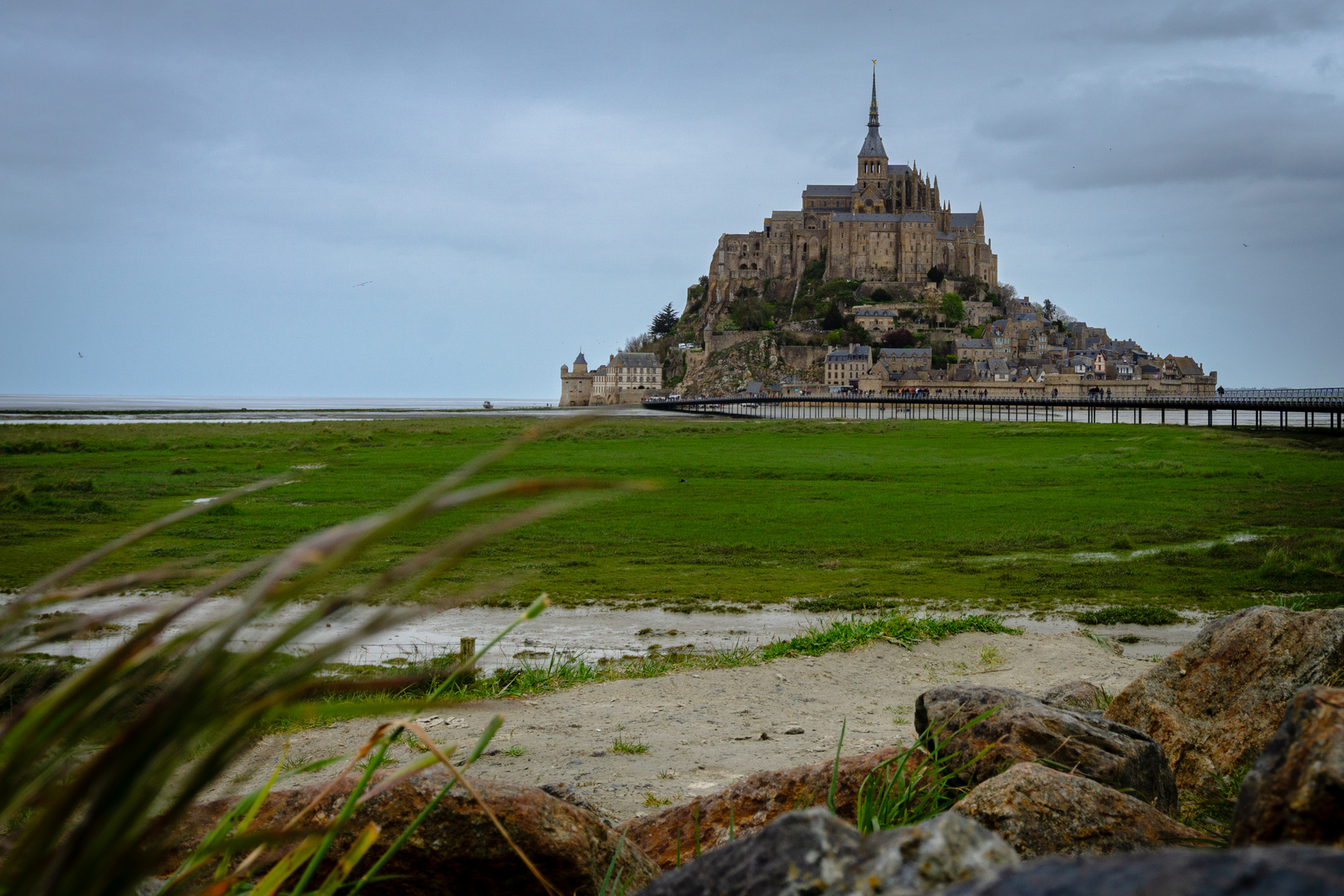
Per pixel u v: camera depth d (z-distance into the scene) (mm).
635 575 26391
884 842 2180
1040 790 4910
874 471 54594
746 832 5859
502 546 30750
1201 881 1267
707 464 57406
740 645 18141
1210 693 7750
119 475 47312
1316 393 96750
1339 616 7695
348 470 49844
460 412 170375
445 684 2127
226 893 2236
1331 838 3031
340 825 2264
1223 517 37094
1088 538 32562
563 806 4656
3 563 25500
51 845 1352
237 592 15219
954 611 21969
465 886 4320
